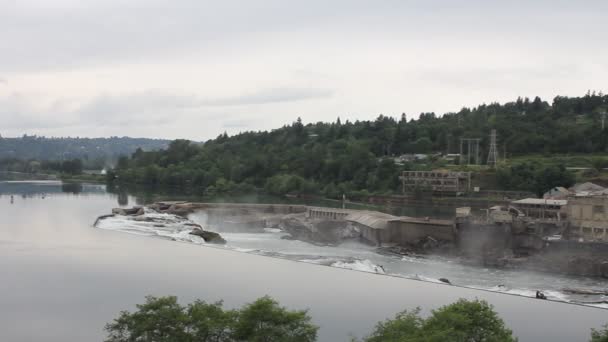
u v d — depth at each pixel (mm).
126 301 118688
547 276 142875
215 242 191500
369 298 121562
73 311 112000
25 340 96312
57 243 181250
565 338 98312
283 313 79000
